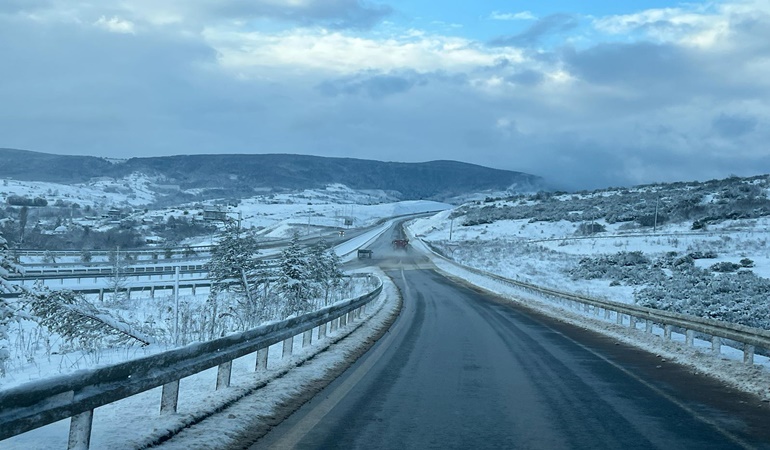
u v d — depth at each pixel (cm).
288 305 2616
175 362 767
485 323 2259
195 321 1933
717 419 866
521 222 12269
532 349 1584
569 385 1105
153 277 5044
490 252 8344
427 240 11900
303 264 2792
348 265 7925
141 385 686
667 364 1364
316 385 1067
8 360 1394
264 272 2811
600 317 2369
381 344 1641
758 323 2458
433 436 761
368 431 780
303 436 752
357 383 1094
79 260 6275
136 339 1524
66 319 1355
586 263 5938
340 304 1730
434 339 1767
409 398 979
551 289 3141
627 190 14275
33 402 532
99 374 608
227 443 706
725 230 7525
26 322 2230
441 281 5438
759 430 809
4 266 1205
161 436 692
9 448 637
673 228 8756
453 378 1158
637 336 1830
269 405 889
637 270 5141
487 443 734
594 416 875
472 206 16888
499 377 1176
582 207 12369
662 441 751
